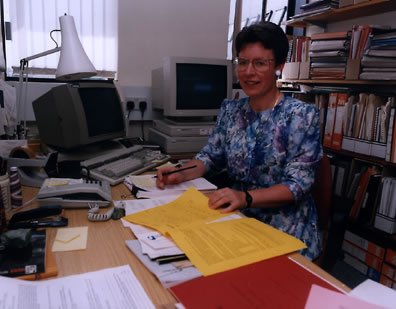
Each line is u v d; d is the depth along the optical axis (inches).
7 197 37.9
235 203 40.3
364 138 82.7
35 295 22.7
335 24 103.0
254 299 23.4
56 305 21.9
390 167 80.0
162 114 100.3
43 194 39.6
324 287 25.2
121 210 38.1
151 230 33.9
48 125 65.5
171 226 34.1
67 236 32.5
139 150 71.1
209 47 109.8
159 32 102.5
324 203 52.5
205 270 26.6
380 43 75.7
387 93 81.3
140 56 101.8
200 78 87.2
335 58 87.5
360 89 91.0
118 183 51.5
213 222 36.0
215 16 108.5
